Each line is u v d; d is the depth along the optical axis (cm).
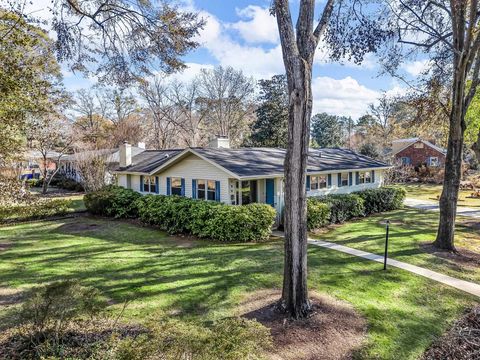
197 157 1606
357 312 667
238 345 369
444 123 1393
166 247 1207
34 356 488
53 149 3156
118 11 916
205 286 809
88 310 553
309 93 623
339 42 909
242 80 4347
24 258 1080
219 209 1317
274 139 3572
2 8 859
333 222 1619
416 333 608
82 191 3092
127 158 2166
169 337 381
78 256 1099
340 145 5366
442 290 805
